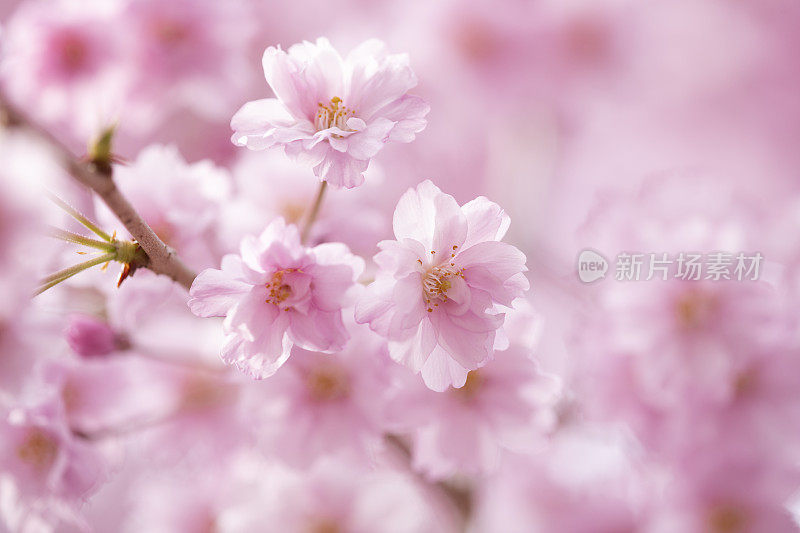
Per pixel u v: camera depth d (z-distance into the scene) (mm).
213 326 463
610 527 504
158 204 427
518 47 615
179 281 390
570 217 918
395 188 570
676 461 469
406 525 487
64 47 461
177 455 467
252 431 467
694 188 468
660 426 464
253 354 382
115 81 468
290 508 482
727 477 469
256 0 697
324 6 711
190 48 474
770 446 461
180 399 466
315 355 429
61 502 435
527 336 422
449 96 645
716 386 451
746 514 474
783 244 459
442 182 752
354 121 377
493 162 728
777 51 738
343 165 375
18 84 457
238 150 597
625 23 625
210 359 462
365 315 378
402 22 629
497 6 601
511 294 379
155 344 454
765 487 469
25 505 437
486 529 521
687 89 749
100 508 701
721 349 451
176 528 521
